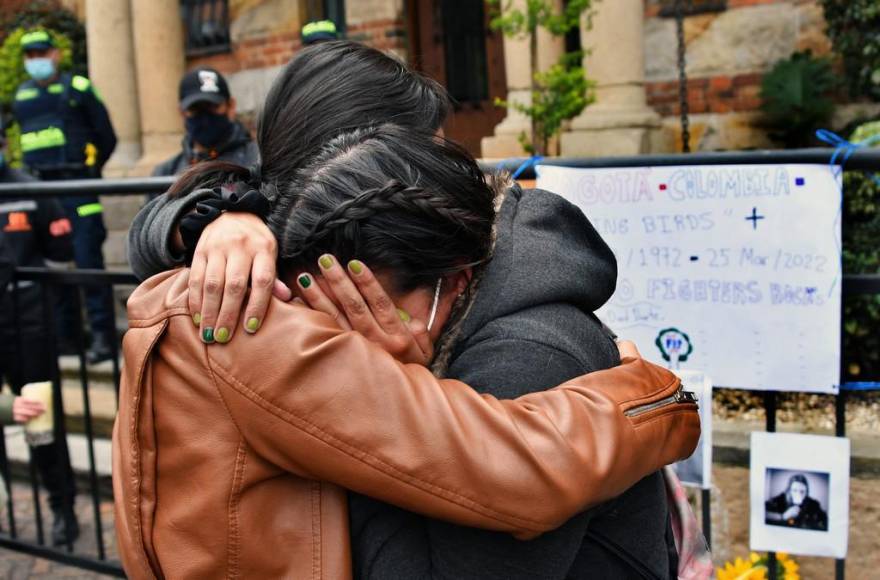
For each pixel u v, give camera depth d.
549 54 5.74
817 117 5.48
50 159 6.13
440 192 1.20
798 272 2.17
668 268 2.30
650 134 5.68
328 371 1.13
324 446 1.11
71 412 5.43
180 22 7.08
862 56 5.29
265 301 1.16
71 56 8.26
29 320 4.13
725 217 2.22
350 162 1.21
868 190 4.29
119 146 7.19
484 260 1.24
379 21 6.93
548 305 1.26
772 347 2.22
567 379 1.20
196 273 1.19
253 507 1.16
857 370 4.27
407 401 1.12
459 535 1.15
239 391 1.13
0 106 8.23
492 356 1.20
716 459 3.67
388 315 1.17
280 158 1.33
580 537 1.18
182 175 1.53
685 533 1.50
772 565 2.51
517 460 1.10
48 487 4.23
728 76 5.98
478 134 7.13
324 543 1.17
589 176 2.35
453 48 7.12
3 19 8.91
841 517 2.24
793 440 2.26
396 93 1.34
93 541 4.30
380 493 1.11
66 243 4.48
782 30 5.80
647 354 2.34
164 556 1.18
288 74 1.38
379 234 1.17
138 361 1.20
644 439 1.17
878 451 3.51
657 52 6.15
